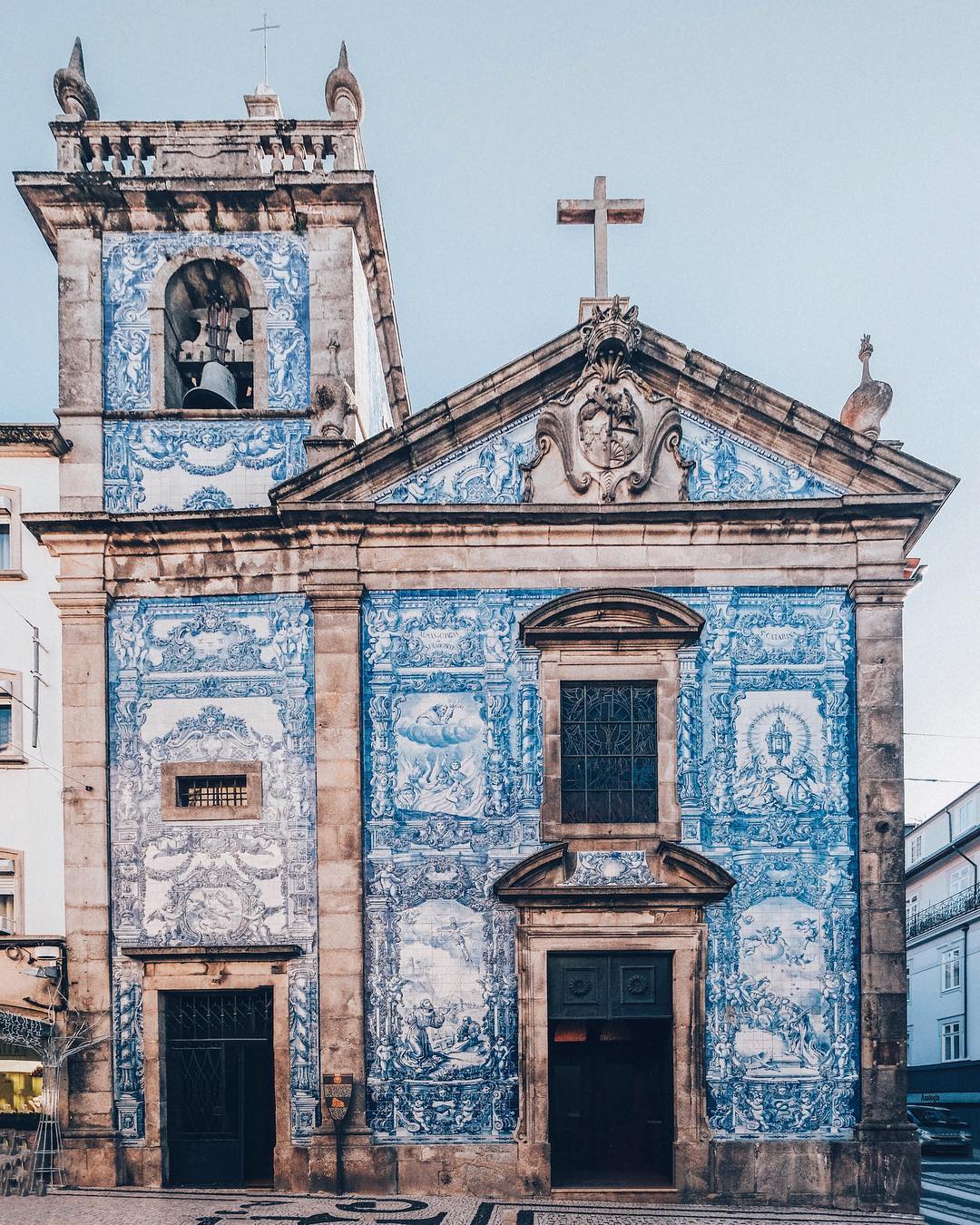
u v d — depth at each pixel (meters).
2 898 15.49
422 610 15.02
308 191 16.16
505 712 14.79
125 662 15.23
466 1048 14.20
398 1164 13.95
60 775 15.71
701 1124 13.92
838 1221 13.09
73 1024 14.43
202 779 15.08
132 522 15.16
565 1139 14.30
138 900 14.75
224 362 16.84
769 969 14.29
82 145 16.53
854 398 15.83
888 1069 14.00
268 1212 12.85
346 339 16.27
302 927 14.52
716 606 14.95
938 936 34.19
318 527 15.01
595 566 15.02
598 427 15.20
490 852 14.53
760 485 15.20
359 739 14.73
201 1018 14.66
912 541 15.58
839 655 14.87
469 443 15.27
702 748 14.68
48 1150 14.15
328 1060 14.09
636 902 14.21
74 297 16.14
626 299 15.78
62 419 15.91
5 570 16.00
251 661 15.12
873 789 14.48
